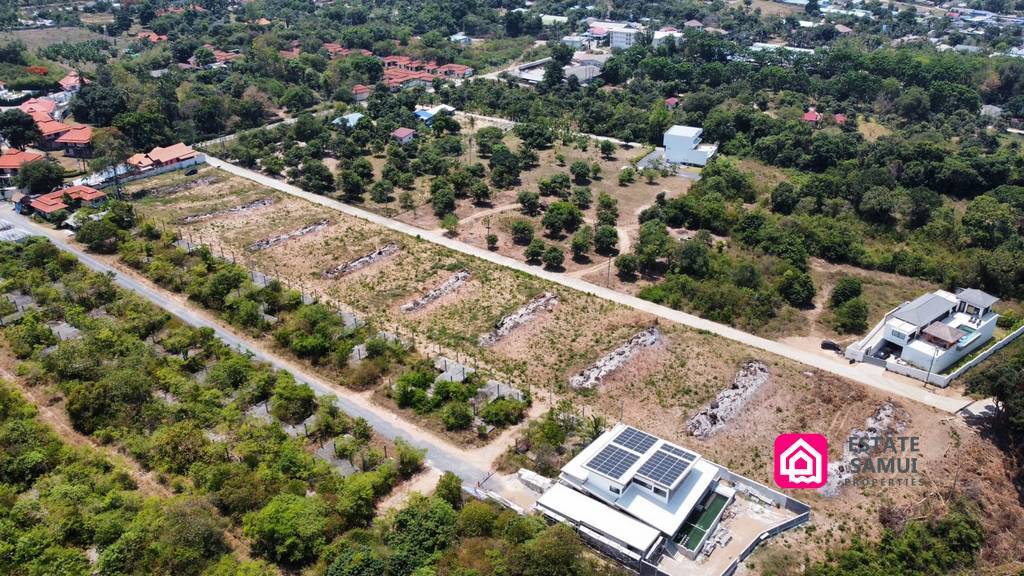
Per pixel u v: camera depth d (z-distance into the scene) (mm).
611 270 138000
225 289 121562
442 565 71562
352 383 102000
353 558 70312
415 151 198500
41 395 97938
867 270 141375
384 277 133125
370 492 78375
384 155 198750
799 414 97125
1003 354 111875
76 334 110375
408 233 152125
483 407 96438
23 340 106000
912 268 138500
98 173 173125
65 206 156750
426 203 168250
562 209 153375
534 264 139875
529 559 70438
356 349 109625
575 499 80438
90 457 85000
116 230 142375
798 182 175625
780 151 193250
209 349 107375
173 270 129250
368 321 116500
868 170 169625
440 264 138125
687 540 77625
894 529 80812
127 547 71438
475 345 112438
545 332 116188
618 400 100125
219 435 90062
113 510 77312
